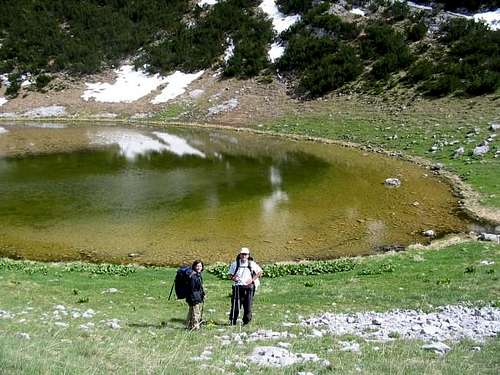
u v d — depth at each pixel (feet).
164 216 113.91
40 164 165.99
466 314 59.26
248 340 49.70
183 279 53.98
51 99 278.26
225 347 46.70
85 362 37.78
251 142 197.67
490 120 174.09
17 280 77.10
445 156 155.12
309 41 265.75
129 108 263.08
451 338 50.44
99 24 324.80
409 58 230.68
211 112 245.86
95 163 166.20
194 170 155.12
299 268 84.58
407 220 110.32
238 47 282.36
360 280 77.10
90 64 296.92
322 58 255.29
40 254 94.07
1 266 85.97
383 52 244.83
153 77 285.23
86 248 96.73
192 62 284.82
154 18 324.19
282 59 261.85
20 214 115.96
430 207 117.70
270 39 284.41
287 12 301.02
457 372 38.14
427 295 67.15
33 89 287.07
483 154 149.18
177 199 126.11
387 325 56.03
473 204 117.08
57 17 338.95
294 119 222.07
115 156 176.55
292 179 143.64
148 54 300.20
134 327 54.24
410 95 210.18
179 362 40.40
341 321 58.34
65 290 72.49
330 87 236.43
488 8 258.78
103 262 90.43
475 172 137.59
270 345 47.37
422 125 185.16
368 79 232.32
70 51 306.14
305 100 236.22
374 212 115.85
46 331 48.55
